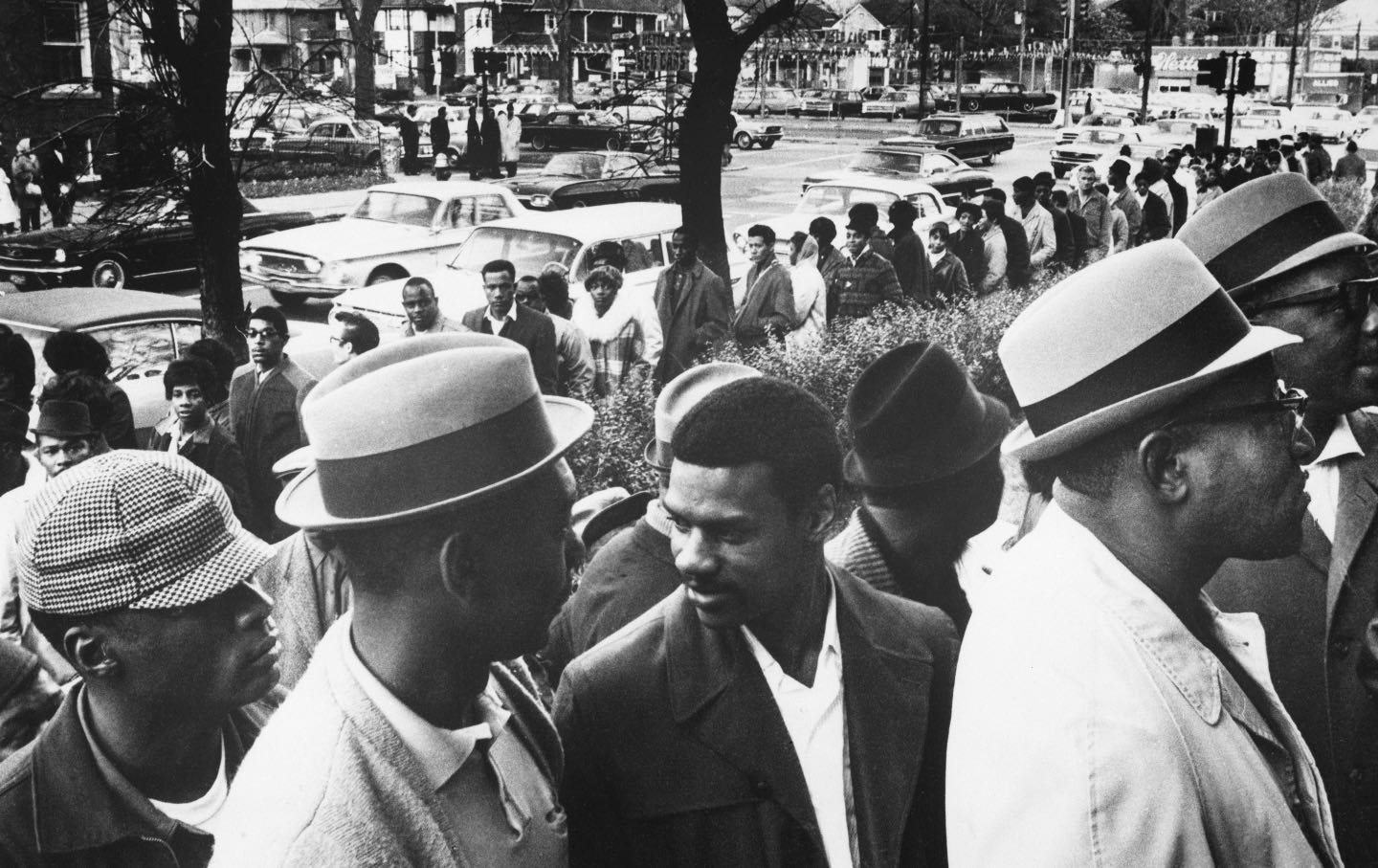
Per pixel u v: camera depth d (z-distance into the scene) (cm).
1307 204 281
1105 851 168
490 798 186
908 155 2795
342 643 181
